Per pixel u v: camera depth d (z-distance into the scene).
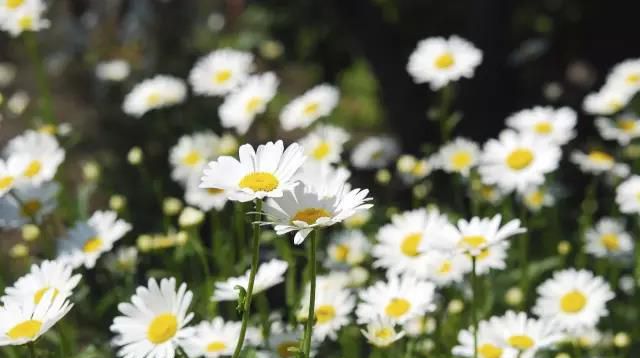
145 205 1.51
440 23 1.88
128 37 2.11
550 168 1.07
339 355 1.10
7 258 1.30
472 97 1.83
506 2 1.83
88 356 1.03
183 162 1.18
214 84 1.20
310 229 0.82
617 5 2.01
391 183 1.59
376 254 1.02
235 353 0.83
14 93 2.35
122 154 1.63
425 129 1.93
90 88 2.13
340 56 2.18
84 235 1.05
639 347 1.11
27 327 0.85
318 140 1.15
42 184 1.09
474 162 1.17
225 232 1.22
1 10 1.21
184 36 2.05
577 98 2.03
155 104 1.27
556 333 0.98
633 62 1.23
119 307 0.87
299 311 0.98
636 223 1.23
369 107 2.62
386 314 0.97
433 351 1.03
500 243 0.98
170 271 1.08
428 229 1.01
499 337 0.96
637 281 1.12
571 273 1.03
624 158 1.29
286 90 2.69
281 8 2.06
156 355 0.86
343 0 1.95
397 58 1.93
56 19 2.30
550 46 2.06
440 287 1.08
